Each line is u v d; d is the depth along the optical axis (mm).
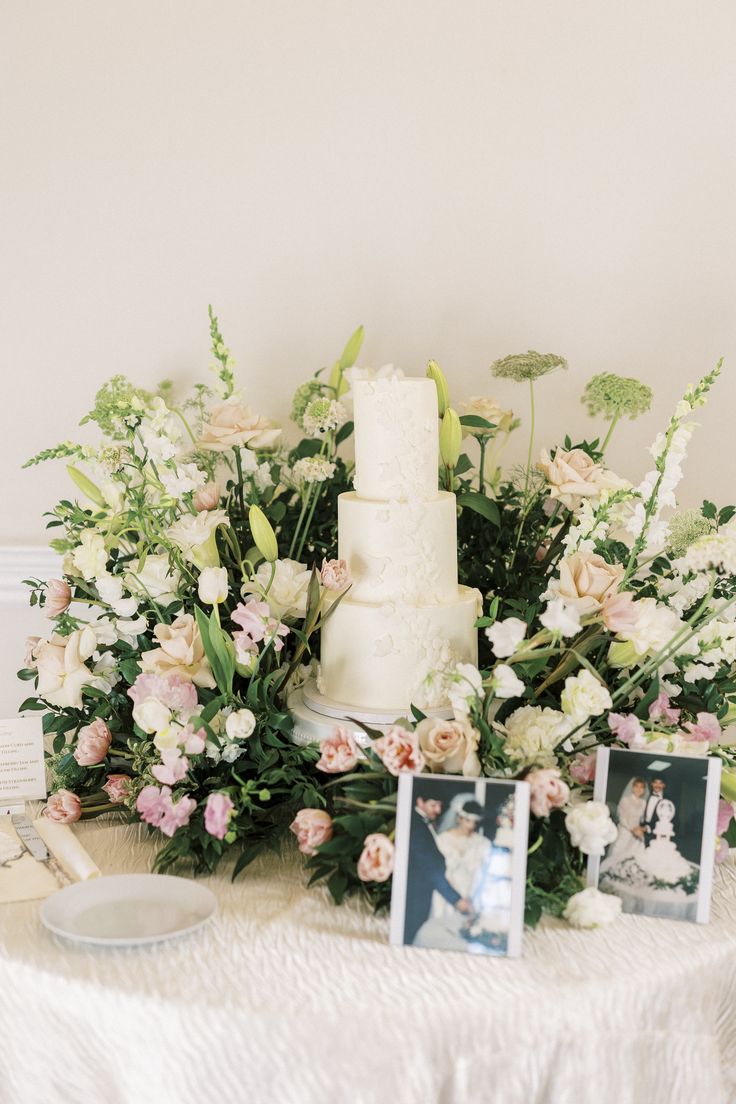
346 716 1513
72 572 1722
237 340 2082
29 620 2084
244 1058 1133
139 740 1641
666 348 2191
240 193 2041
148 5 1972
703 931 1338
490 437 1945
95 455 1683
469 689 1392
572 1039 1188
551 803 1311
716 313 2189
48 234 2004
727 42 2107
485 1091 1177
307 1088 1139
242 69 2010
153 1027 1143
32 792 1701
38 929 1294
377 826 1365
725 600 1583
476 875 1282
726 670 1648
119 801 1604
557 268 2141
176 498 1688
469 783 1306
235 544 1770
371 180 2066
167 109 2000
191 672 1576
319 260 2076
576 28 2074
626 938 1315
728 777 1462
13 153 1976
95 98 1980
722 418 2221
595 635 1570
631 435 2207
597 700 1390
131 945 1250
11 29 1944
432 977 1212
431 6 2035
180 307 2059
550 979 1211
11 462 2057
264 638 1582
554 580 1562
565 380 2178
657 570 1755
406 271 2102
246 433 1834
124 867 1492
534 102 2084
